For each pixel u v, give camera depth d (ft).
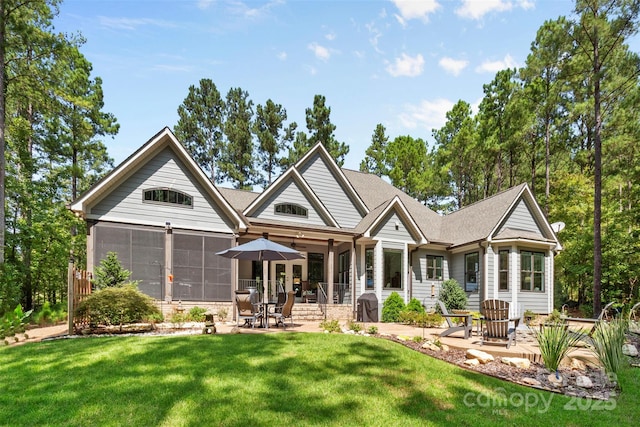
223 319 44.80
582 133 96.94
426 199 127.03
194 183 47.80
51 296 91.76
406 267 58.95
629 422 16.89
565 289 78.74
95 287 39.17
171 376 19.06
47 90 56.08
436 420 15.92
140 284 43.52
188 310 44.98
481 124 96.63
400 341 31.45
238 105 116.06
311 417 15.49
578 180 80.84
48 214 69.21
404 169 124.67
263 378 19.21
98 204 42.75
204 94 114.01
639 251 63.21
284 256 40.73
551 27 69.82
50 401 16.37
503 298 56.80
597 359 25.70
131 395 16.90
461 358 26.61
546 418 16.87
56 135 76.43
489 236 56.65
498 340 30.07
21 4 48.29
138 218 44.29
